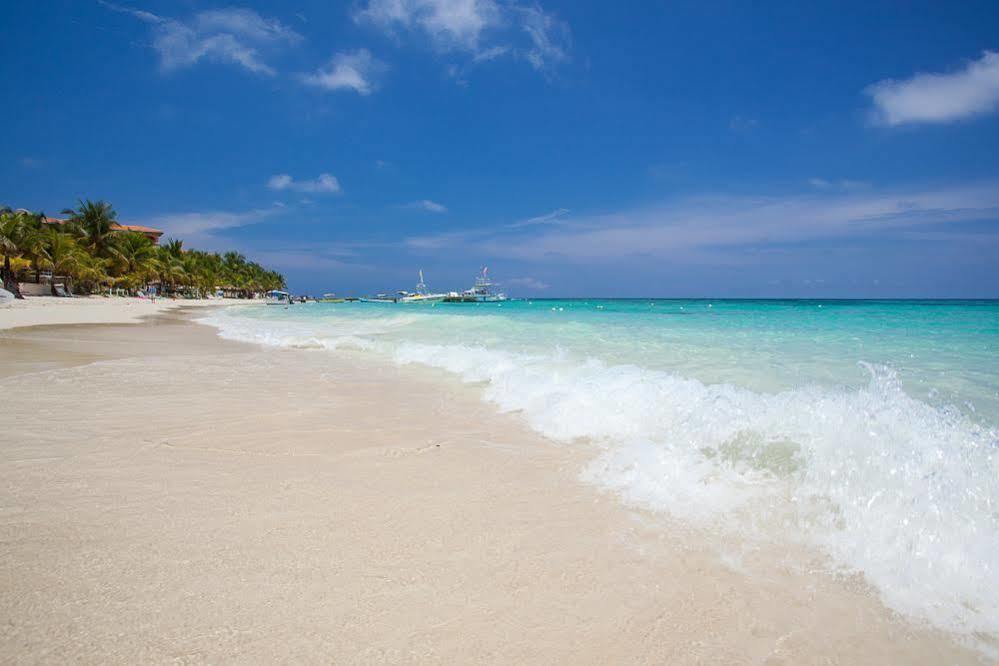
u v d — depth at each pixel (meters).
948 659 1.95
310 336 16.11
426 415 5.65
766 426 4.37
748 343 10.36
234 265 115.25
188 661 1.81
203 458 4.08
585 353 9.39
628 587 2.37
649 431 4.68
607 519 3.06
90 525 2.84
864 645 2.02
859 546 2.70
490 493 3.44
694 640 2.03
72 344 13.24
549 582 2.40
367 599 2.23
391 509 3.16
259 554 2.58
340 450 4.36
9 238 45.81
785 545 2.74
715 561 2.60
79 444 4.37
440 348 11.02
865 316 19.61
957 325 14.56
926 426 4.09
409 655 1.89
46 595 2.17
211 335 17.27
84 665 1.76
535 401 5.96
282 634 1.98
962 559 2.52
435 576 2.43
